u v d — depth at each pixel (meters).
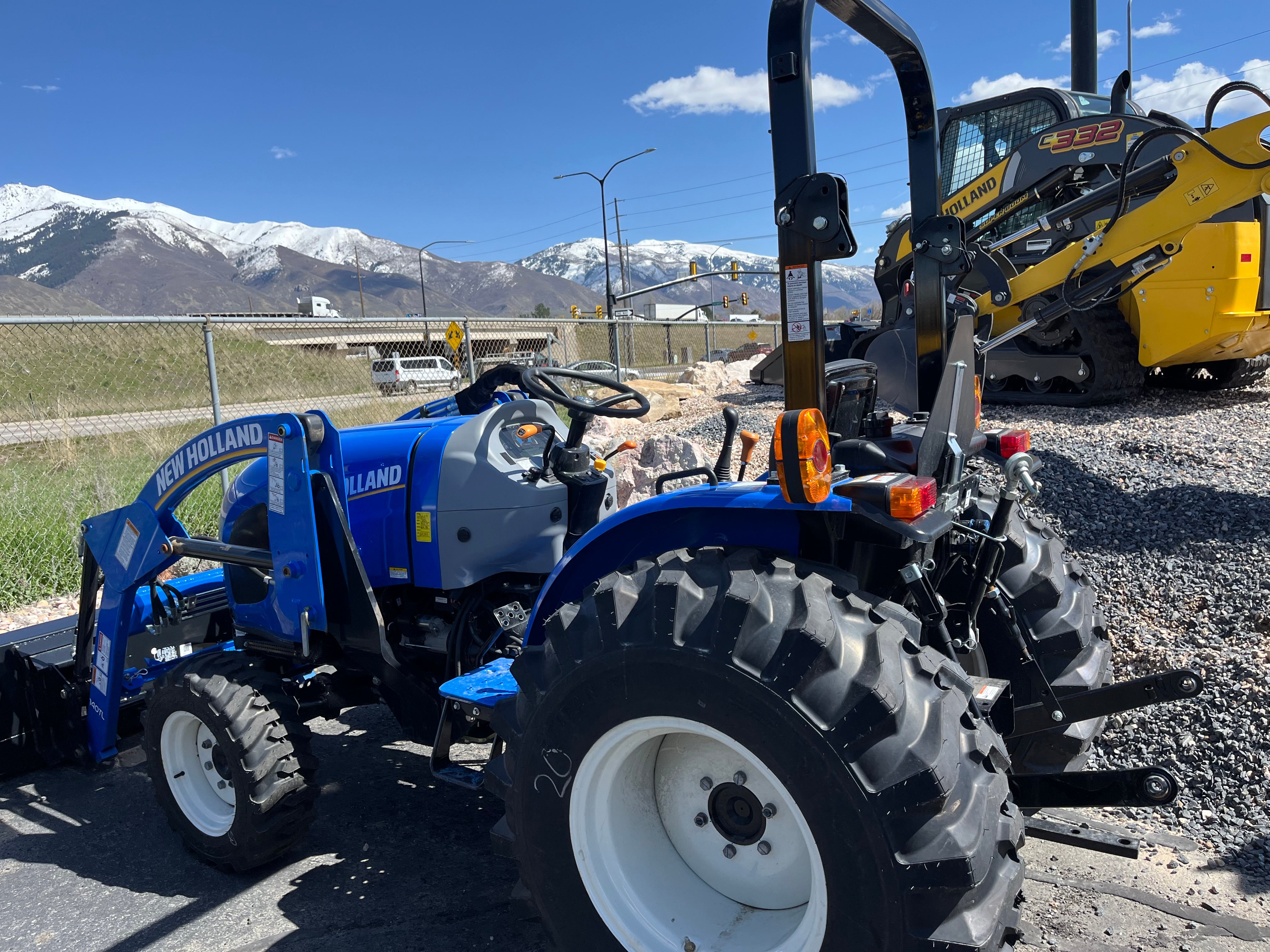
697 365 14.13
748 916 1.91
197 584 3.83
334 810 3.09
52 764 3.51
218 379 7.47
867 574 2.05
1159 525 4.35
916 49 2.31
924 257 2.45
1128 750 2.94
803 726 1.60
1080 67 11.13
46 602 5.54
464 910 2.47
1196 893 2.33
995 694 1.92
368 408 8.84
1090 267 5.77
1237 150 5.11
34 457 6.91
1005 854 1.63
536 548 2.96
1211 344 6.93
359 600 2.79
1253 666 3.06
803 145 1.85
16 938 2.43
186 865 2.81
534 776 1.95
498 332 9.99
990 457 2.85
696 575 1.83
